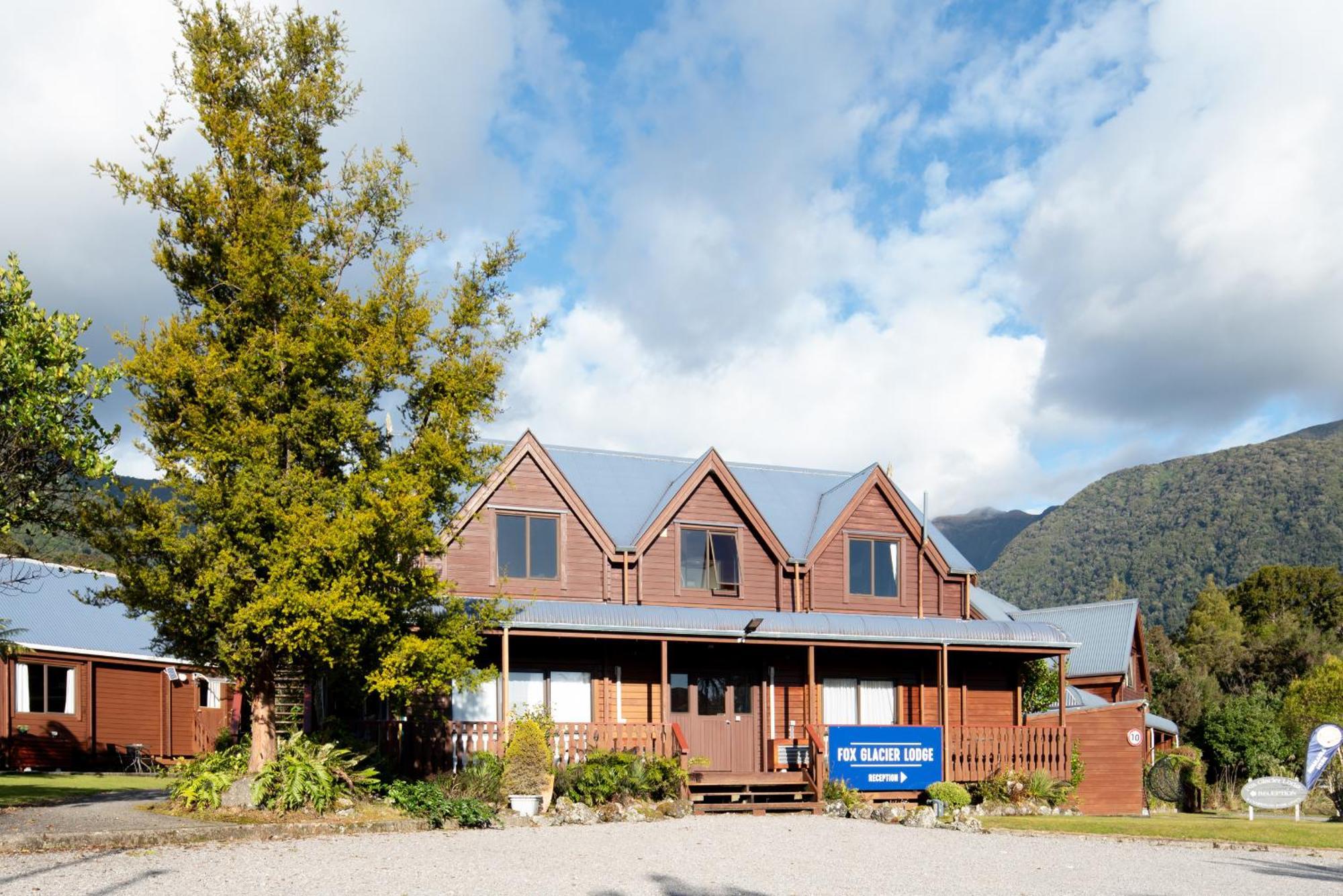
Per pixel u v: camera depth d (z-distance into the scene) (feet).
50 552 125.80
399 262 62.64
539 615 77.41
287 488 56.70
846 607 93.66
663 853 52.24
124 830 49.16
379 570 56.39
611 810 68.64
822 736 82.69
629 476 95.35
